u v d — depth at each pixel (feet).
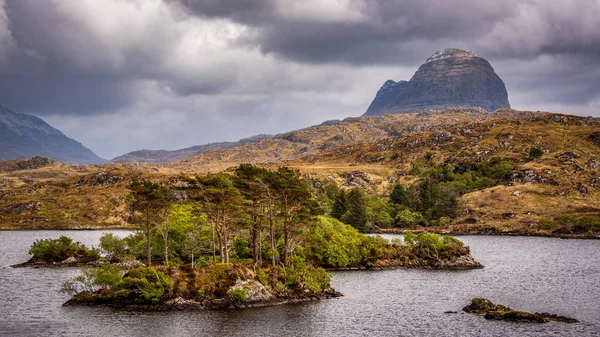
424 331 237.45
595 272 414.41
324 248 436.76
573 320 254.06
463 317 263.49
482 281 371.97
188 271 291.99
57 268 425.69
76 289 322.14
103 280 287.69
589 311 276.62
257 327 241.76
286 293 300.61
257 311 271.08
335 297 311.47
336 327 243.81
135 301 278.87
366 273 411.95
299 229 356.79
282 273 310.65
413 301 301.63
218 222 336.70
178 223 416.87
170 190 353.92
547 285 354.74
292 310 275.39
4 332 229.86
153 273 286.46
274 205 352.49
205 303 275.80
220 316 259.39
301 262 354.13
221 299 279.08
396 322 253.03
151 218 376.48
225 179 315.78
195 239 384.27
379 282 367.04
